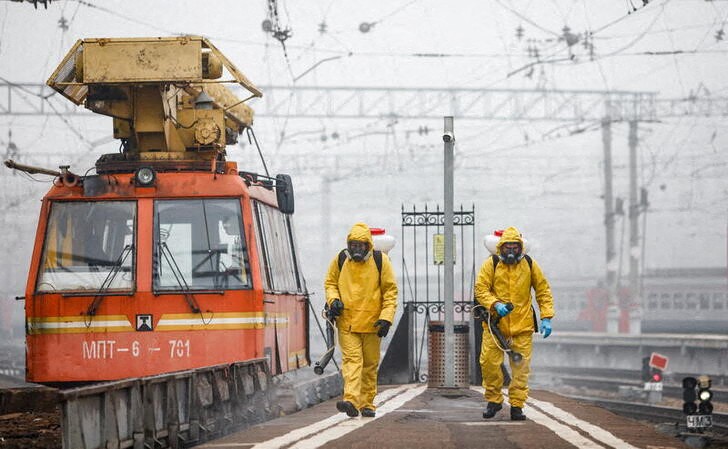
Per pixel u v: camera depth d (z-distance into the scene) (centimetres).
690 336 8125
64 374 2320
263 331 2378
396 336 3462
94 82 2511
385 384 3453
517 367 2033
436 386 3142
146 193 2394
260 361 2298
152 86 2566
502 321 2038
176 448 1661
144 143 2611
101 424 1409
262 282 2392
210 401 1862
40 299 2336
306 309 3064
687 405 3431
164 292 2334
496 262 2036
